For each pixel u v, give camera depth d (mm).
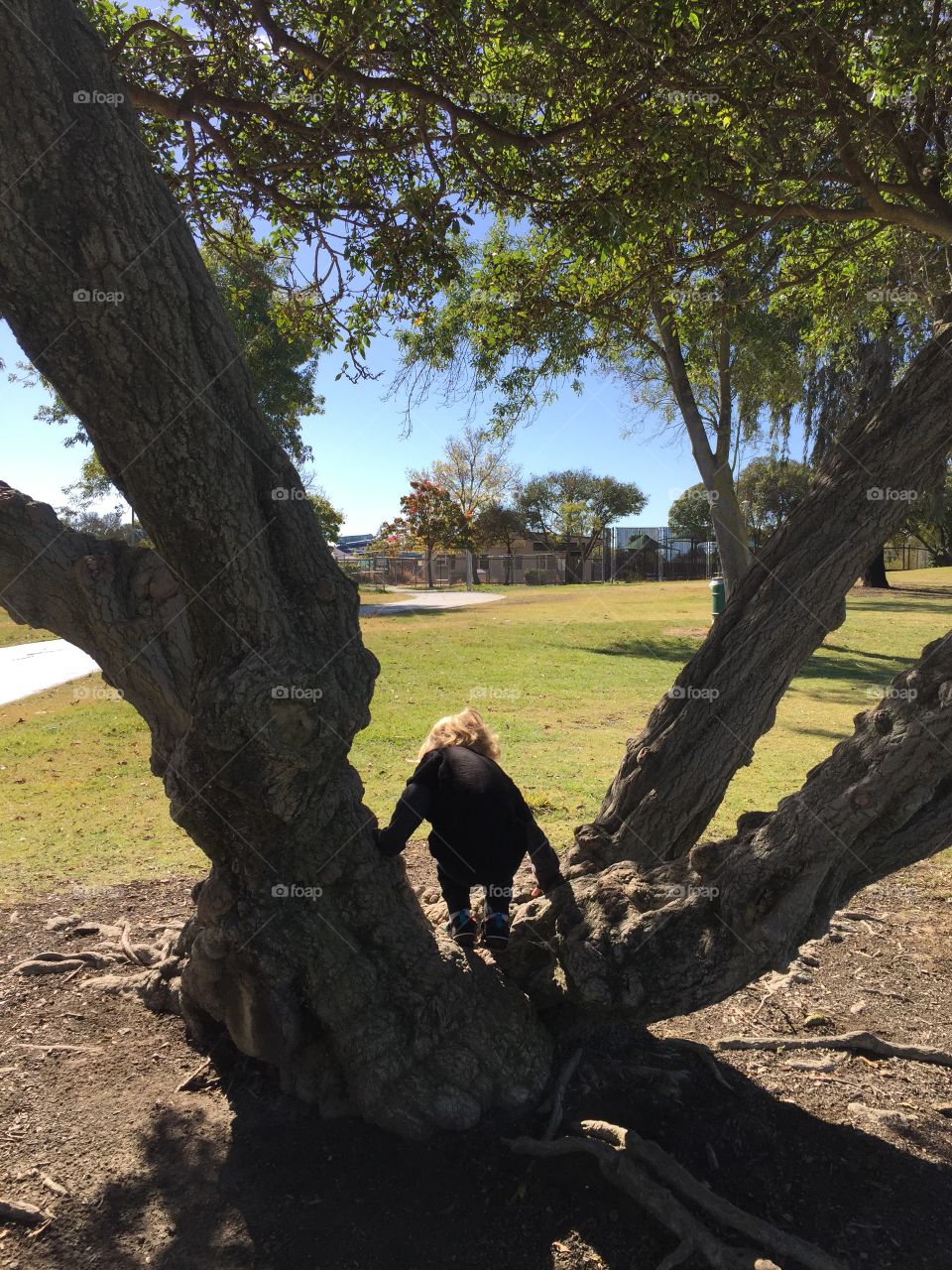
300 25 4602
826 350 12336
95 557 2988
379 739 8945
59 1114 3082
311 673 2600
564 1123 2914
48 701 11852
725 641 3434
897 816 2633
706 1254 2385
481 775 3096
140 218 2215
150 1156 2865
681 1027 3846
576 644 17125
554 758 8422
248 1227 2557
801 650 3355
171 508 2434
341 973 2904
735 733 3400
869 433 3270
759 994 4188
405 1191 2682
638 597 27188
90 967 4211
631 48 4172
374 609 25203
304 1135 2939
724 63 4422
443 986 2977
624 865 3176
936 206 5043
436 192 4977
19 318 2271
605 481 46156
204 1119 3057
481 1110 2924
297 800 2697
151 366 2277
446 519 39125
